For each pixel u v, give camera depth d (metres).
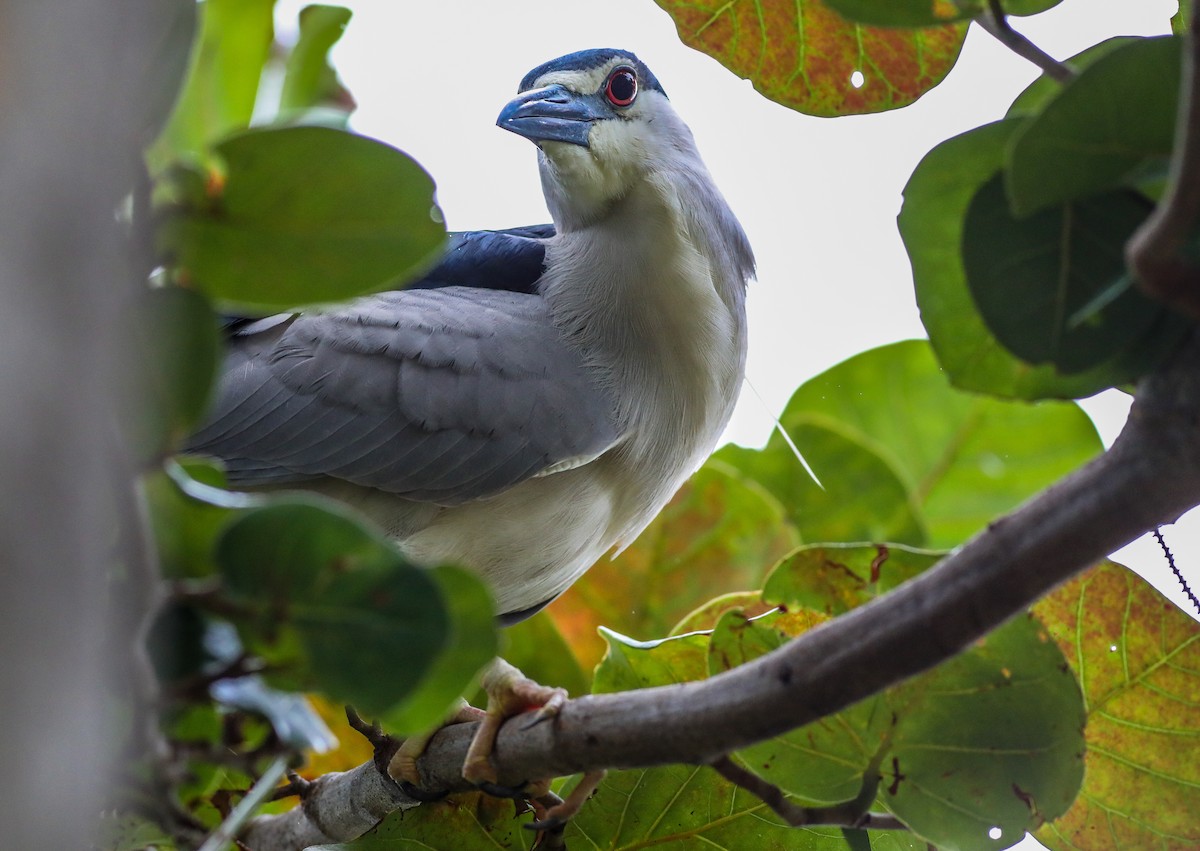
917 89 5.75
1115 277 3.54
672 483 8.26
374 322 7.79
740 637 4.84
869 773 4.36
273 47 5.66
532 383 7.73
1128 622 5.14
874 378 8.62
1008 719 4.32
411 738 5.71
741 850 5.41
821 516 8.00
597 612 7.66
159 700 2.96
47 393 1.89
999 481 8.57
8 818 1.83
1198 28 2.77
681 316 8.12
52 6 1.97
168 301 2.96
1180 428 3.46
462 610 3.17
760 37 5.78
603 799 5.42
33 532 1.87
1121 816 5.12
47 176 1.93
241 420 7.62
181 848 3.53
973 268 3.60
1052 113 3.30
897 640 3.70
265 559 2.92
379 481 7.55
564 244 8.48
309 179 3.15
